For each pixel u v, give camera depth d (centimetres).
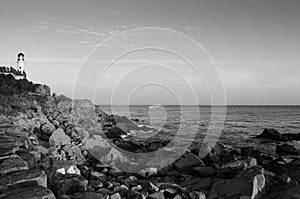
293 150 2308
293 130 4484
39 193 696
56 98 4412
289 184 1118
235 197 1038
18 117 2688
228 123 4897
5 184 769
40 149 1529
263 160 1862
